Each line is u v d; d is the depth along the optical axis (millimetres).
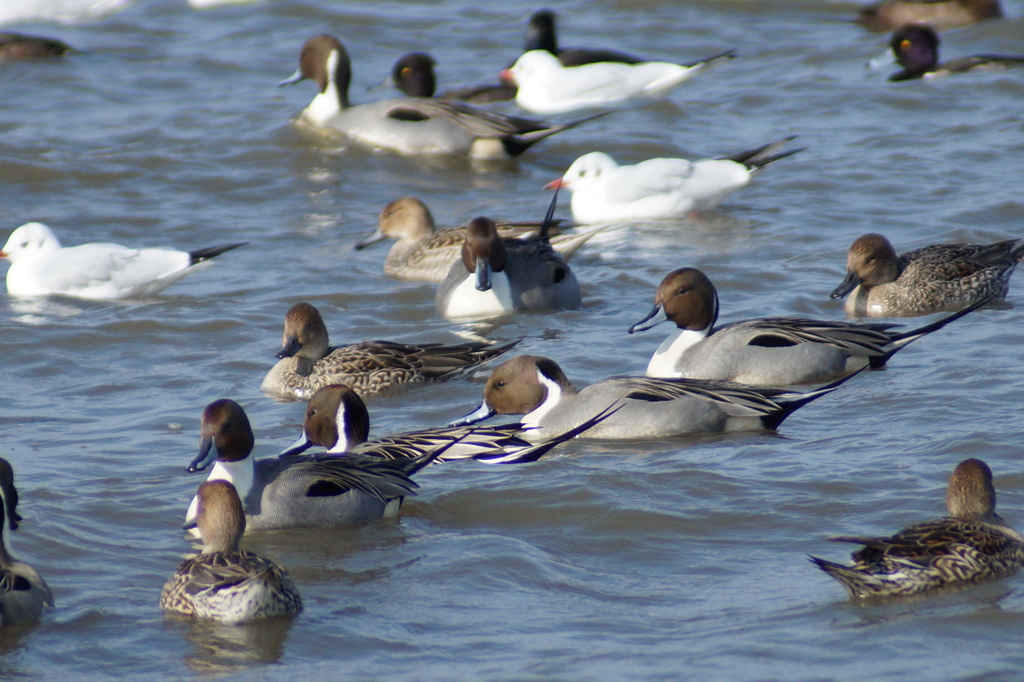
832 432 13172
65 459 12633
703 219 22781
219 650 8875
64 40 34750
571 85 30922
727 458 12555
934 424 13047
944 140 26438
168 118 28641
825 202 23078
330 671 8523
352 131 28219
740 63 33531
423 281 20297
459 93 31859
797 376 15117
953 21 36562
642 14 38062
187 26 36438
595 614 9312
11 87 30625
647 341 16938
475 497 11797
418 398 15125
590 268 20469
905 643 8547
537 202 24703
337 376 15234
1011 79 30562
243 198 24234
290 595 9422
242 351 16656
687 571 10086
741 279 19297
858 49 34125
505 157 27797
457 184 25875
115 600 9695
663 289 15664
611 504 11391
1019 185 23172
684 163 23125
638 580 9953
